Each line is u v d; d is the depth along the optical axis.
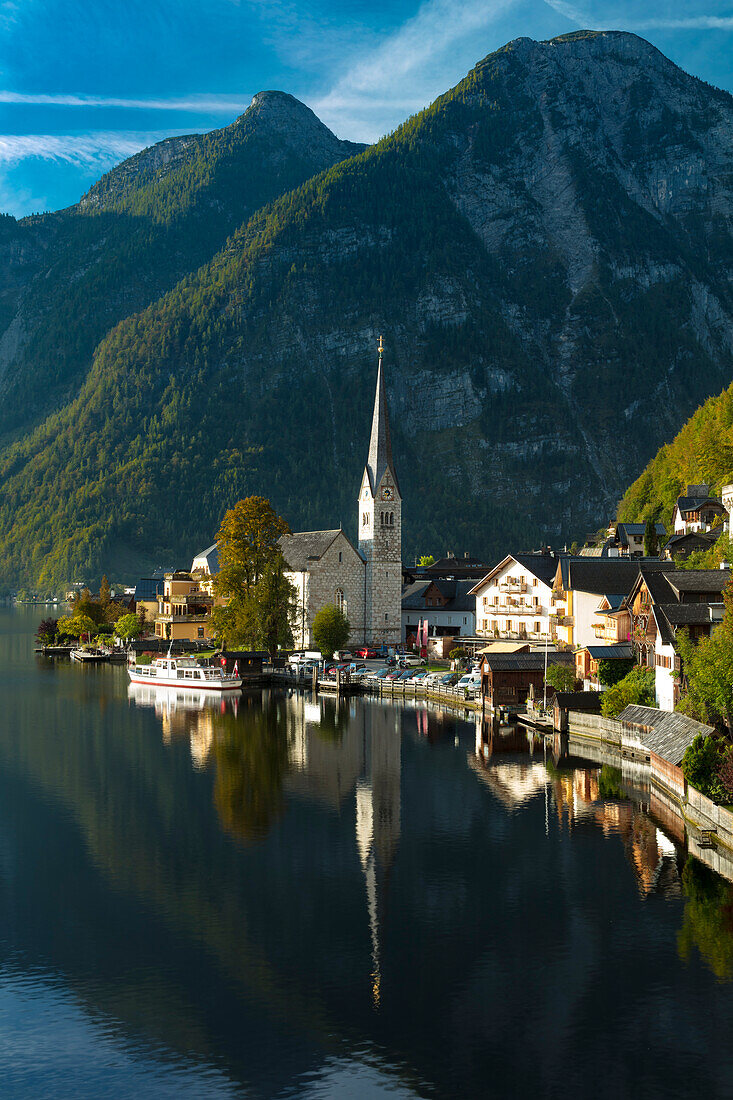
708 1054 46.12
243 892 66.06
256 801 88.69
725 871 68.81
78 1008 51.16
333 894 65.50
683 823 79.75
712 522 180.88
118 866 71.31
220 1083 44.69
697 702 88.75
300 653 194.50
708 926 59.59
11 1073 45.62
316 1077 45.00
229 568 179.12
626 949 56.69
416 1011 50.31
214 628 184.50
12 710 145.12
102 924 61.19
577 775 97.06
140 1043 47.94
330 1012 50.38
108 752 111.44
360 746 114.12
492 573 182.12
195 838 77.75
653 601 108.38
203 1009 50.91
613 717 107.25
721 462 193.38
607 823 79.94
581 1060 45.91
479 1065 45.59
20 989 53.16
